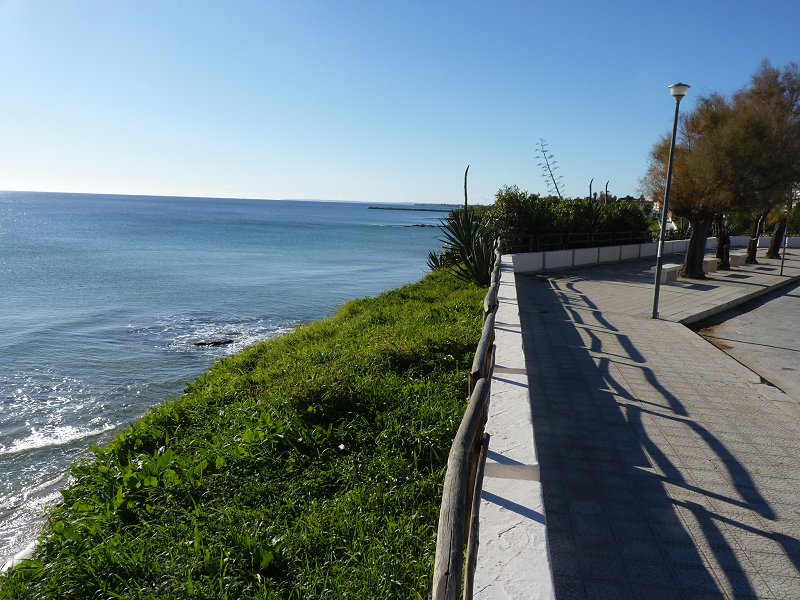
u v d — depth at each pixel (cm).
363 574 311
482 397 288
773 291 1698
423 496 401
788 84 2242
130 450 582
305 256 4781
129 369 1391
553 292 1447
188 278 3142
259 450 491
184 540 358
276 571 329
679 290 1553
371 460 457
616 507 398
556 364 763
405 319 1055
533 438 357
